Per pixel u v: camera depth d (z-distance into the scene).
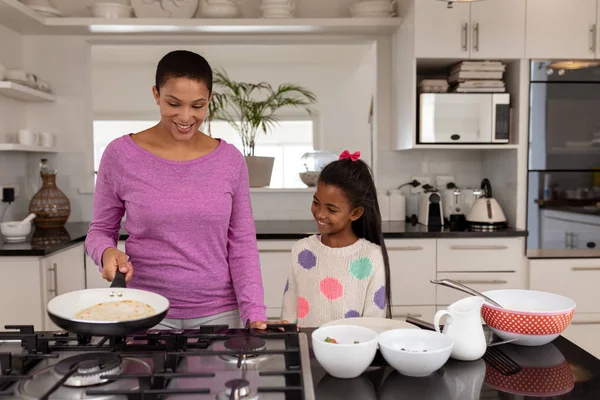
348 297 1.50
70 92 3.22
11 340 0.93
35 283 2.29
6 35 2.99
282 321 1.14
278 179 7.18
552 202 2.89
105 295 1.03
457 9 2.80
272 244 2.74
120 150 1.32
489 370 0.92
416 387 0.85
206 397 0.76
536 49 2.84
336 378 0.89
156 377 0.79
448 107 2.87
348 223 1.54
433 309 2.78
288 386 0.79
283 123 7.11
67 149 3.25
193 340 1.01
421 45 2.81
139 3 3.02
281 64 6.81
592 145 2.88
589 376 0.89
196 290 1.37
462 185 3.35
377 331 1.07
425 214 3.03
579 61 2.89
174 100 1.21
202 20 2.93
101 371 0.81
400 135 3.10
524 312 1.01
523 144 2.88
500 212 2.92
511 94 2.97
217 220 1.34
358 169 1.50
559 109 2.87
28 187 3.24
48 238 2.60
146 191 1.31
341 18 3.00
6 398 0.76
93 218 1.40
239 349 0.92
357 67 6.84
